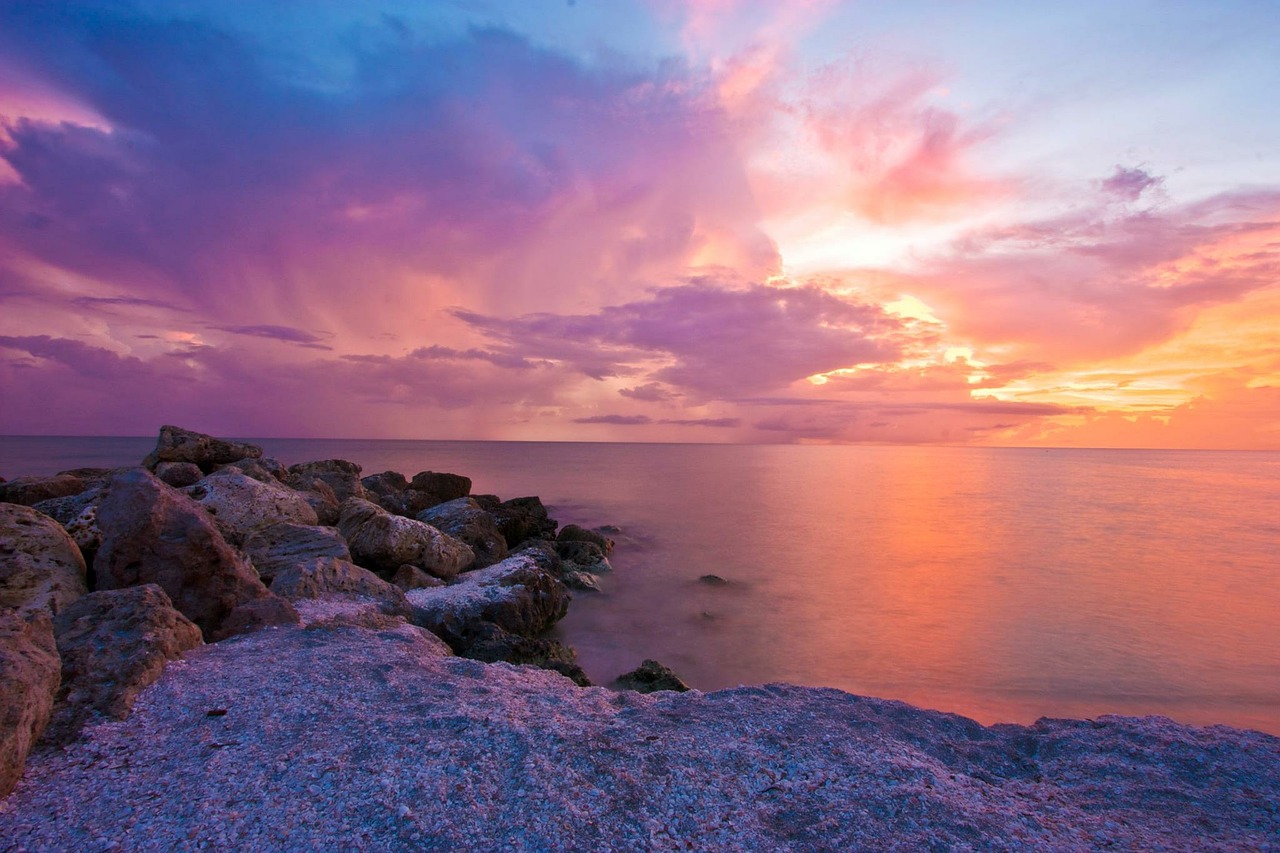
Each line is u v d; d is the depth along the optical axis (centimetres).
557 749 555
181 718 591
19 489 1609
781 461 12462
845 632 1723
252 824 434
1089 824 500
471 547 2008
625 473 7694
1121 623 1820
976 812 500
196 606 906
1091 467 11225
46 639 603
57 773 492
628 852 430
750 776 543
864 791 521
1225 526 3741
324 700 643
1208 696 1329
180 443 1998
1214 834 488
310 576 1175
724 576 2375
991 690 1346
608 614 1844
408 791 476
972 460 14638
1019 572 2488
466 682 741
